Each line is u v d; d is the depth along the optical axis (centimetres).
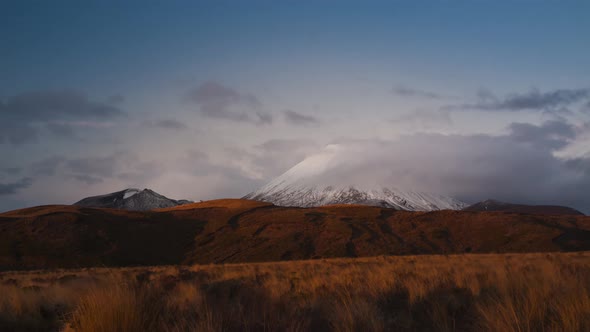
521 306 699
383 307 881
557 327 600
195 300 941
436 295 920
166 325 689
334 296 1020
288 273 1977
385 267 1941
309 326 756
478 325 677
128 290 754
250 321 766
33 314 934
